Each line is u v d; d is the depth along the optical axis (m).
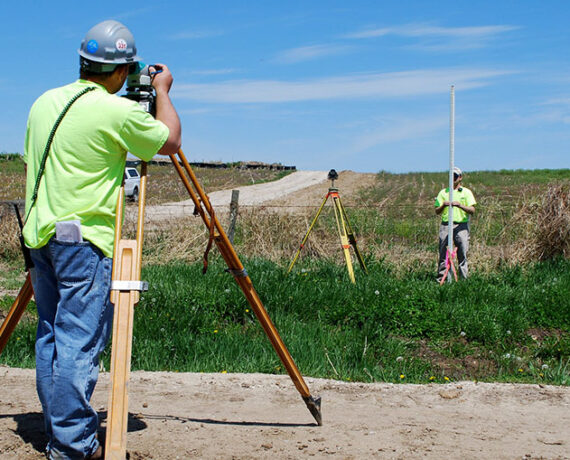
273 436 4.12
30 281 3.82
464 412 4.85
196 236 13.72
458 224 11.60
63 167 3.31
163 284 9.84
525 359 7.55
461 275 11.67
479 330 8.24
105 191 3.35
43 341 3.52
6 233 14.98
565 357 7.66
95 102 3.30
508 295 9.88
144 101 3.50
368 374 6.66
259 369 6.55
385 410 4.85
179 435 4.09
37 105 3.48
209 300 8.83
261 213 14.48
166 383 5.45
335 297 9.19
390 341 7.72
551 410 4.95
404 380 6.65
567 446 4.12
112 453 3.02
